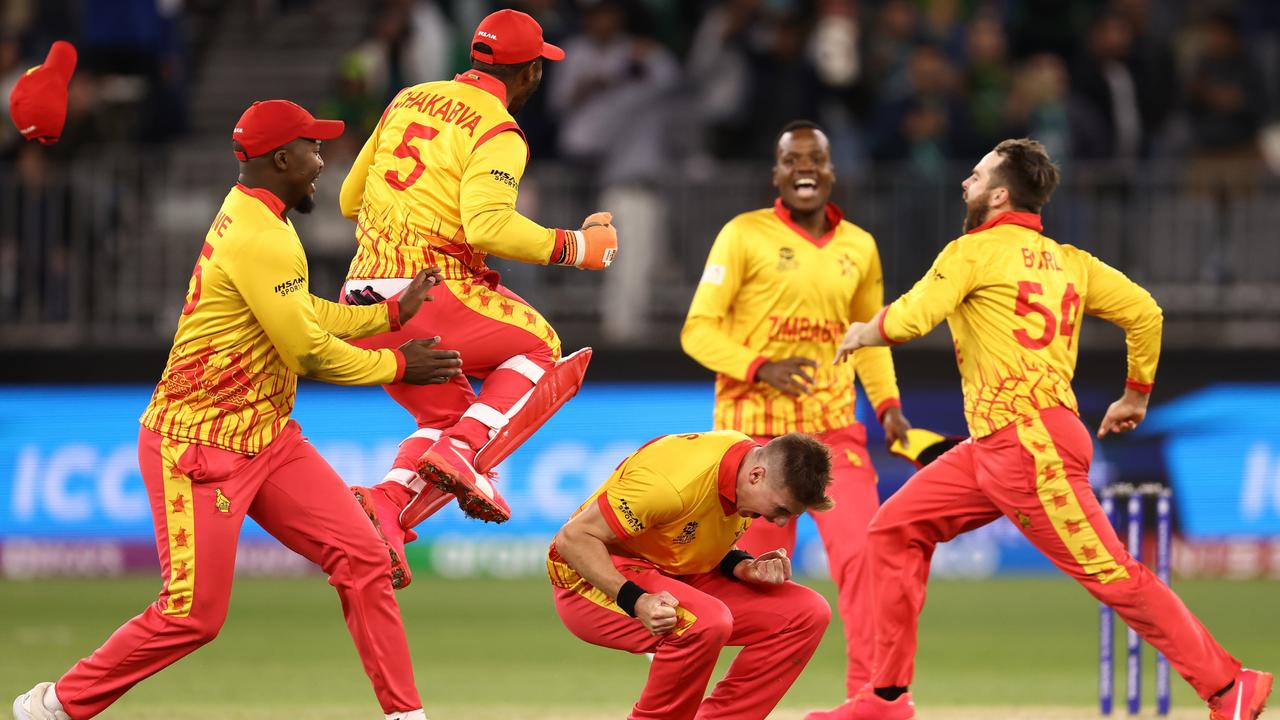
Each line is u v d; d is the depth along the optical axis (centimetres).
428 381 2175
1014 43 5816
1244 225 4703
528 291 4800
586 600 2189
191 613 2112
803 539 4841
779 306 2727
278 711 2830
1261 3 5938
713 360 2700
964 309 2353
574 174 4794
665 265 4791
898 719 2448
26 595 4462
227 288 2083
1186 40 5703
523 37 2262
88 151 5075
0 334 4828
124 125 5353
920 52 5203
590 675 3338
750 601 2194
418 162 2225
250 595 4534
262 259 2062
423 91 2275
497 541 4875
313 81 6272
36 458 4834
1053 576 4956
